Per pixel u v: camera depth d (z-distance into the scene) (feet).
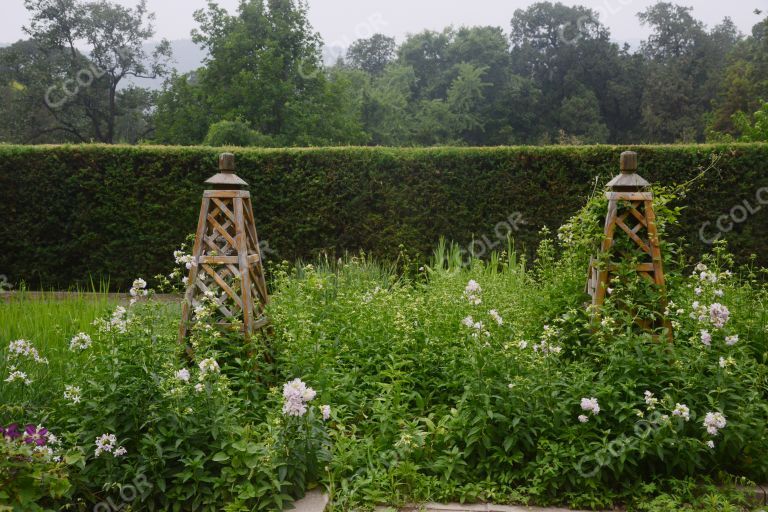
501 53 149.48
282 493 9.62
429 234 30.40
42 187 31.40
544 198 29.48
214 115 85.76
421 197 30.35
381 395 12.48
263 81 82.64
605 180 28.76
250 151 30.86
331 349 13.73
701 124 128.36
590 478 10.50
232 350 13.01
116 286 31.78
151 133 119.14
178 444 9.50
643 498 10.28
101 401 9.77
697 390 11.34
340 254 30.81
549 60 150.41
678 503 10.06
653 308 13.58
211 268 13.58
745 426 10.65
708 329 12.53
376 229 30.71
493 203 29.96
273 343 13.92
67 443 9.91
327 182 30.63
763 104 52.49
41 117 107.55
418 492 10.43
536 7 157.48
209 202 13.94
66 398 10.00
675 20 163.84
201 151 31.09
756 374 12.29
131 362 10.41
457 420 11.34
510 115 136.87
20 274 31.76
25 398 11.18
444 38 164.04
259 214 30.96
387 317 15.34
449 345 14.23
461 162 30.04
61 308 19.29
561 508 10.30
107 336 10.90
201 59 90.17
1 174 31.24
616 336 12.41
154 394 10.08
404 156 30.37
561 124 133.18
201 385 10.05
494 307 16.30
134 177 31.24
